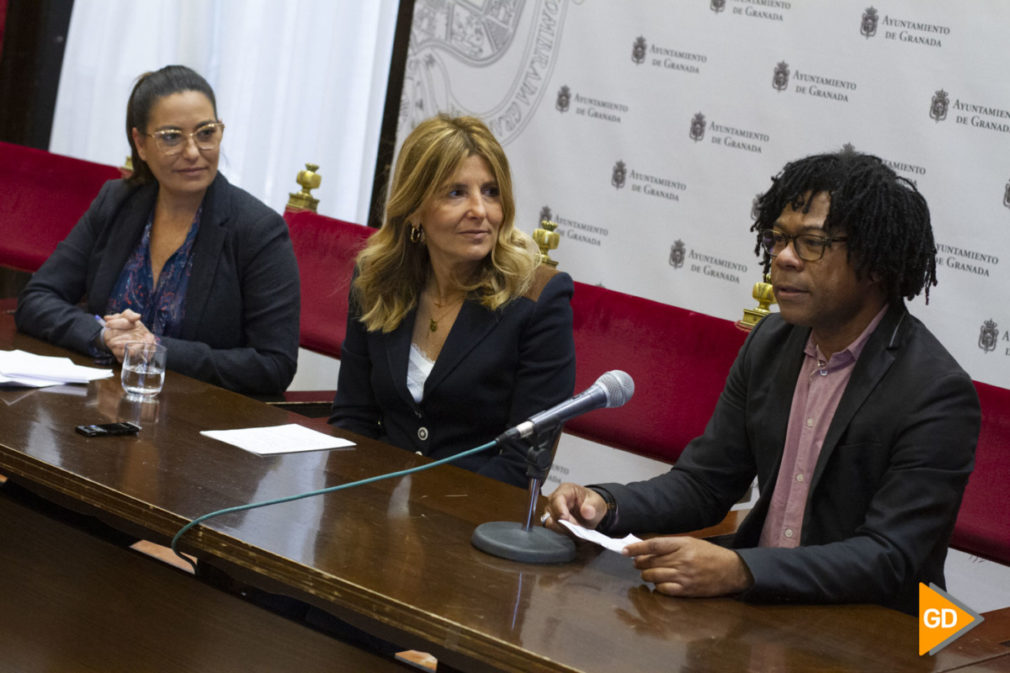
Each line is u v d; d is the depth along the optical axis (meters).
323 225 3.29
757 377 1.96
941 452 1.69
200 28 4.52
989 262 3.08
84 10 4.76
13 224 3.70
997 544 2.18
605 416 2.73
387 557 1.53
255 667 1.62
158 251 2.85
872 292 1.80
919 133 3.17
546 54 3.78
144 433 1.99
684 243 3.56
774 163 3.40
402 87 4.15
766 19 3.39
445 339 2.35
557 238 2.86
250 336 2.82
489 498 1.92
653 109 3.60
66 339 2.60
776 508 1.90
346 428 2.46
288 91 4.39
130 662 1.74
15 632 1.87
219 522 1.58
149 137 2.73
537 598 1.45
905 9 3.17
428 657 2.96
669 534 1.95
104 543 1.79
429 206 2.26
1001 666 1.44
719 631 1.42
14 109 4.89
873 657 1.40
